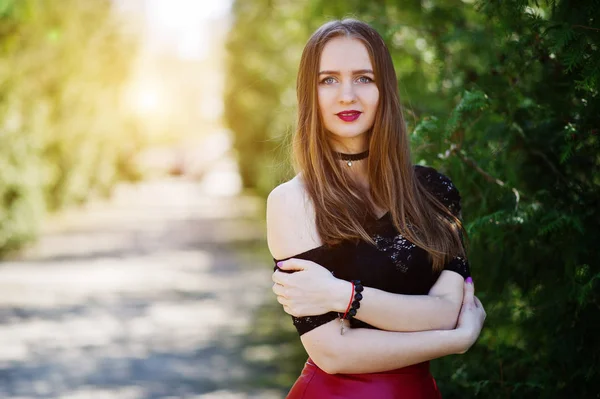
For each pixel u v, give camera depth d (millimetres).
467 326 2162
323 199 2186
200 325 8430
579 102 2920
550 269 2975
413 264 2188
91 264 13898
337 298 2098
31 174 14750
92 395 5723
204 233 19328
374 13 4551
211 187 43719
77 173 22672
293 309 2135
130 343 7551
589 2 2641
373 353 2100
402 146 2281
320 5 5559
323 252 2168
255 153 24078
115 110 27672
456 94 3252
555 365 2926
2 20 9148
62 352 7172
